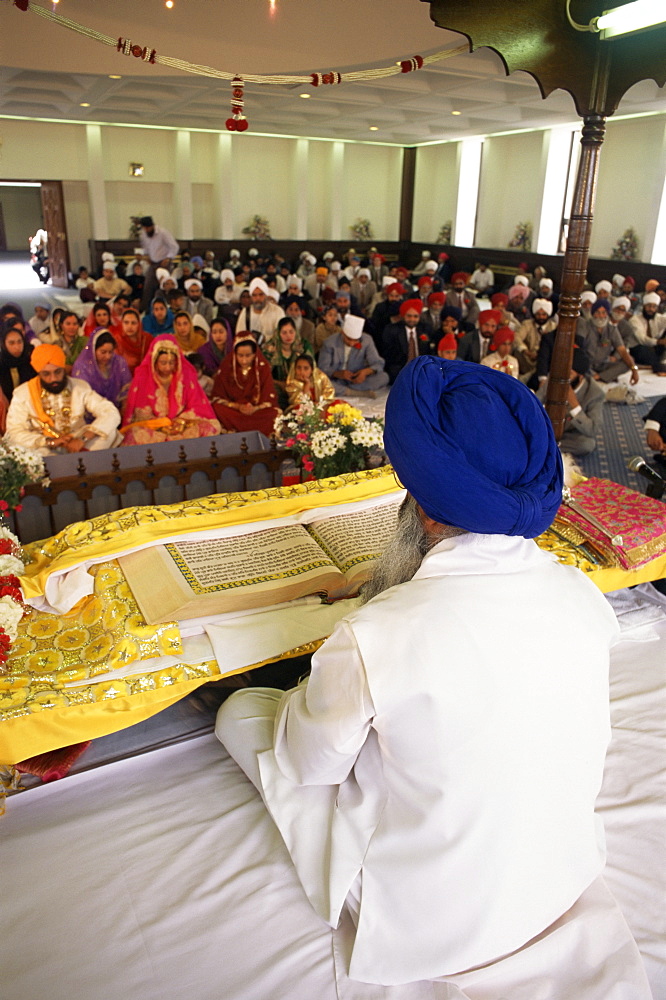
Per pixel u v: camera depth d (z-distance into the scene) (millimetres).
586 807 1192
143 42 5246
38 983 1264
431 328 7902
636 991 1168
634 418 6578
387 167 18469
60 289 15477
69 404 4148
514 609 1073
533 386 6895
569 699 1107
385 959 1177
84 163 14961
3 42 5848
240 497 2344
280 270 14609
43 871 1504
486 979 1151
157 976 1275
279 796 1395
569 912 1270
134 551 2037
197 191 16172
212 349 6402
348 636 1066
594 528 2381
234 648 1773
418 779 1073
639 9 2320
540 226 15133
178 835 1601
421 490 1042
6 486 2627
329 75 2586
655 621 2484
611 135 13930
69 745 1729
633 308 10789
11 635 1696
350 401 6793
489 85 9539
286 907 1408
